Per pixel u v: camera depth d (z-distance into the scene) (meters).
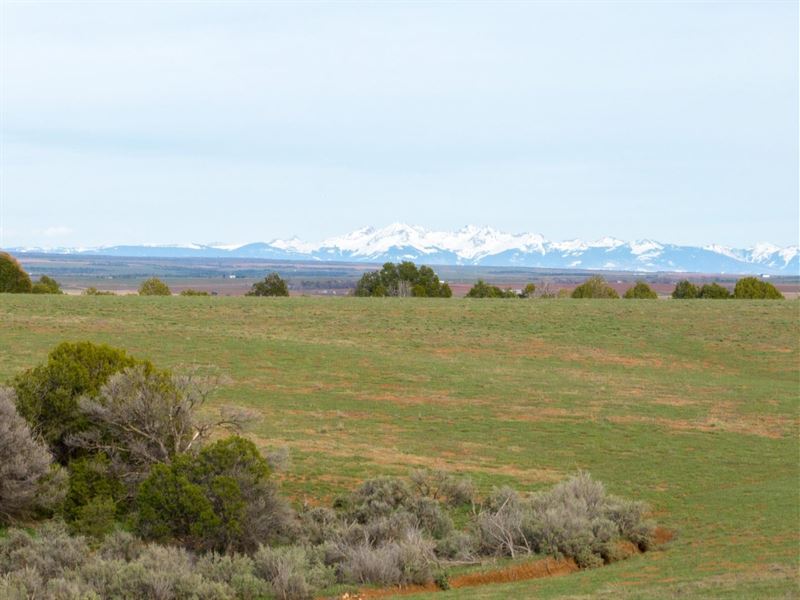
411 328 107.25
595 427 63.81
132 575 28.86
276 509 37.53
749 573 28.75
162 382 44.22
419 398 72.31
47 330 92.44
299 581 29.77
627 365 92.25
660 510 43.12
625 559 35.22
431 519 39.69
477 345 99.44
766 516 39.72
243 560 31.58
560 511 37.09
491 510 40.72
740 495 44.62
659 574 30.52
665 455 56.03
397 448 55.94
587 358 94.94
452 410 68.25
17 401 43.59
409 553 32.94
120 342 88.31
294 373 79.62
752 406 72.38
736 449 57.72
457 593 29.48
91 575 29.33
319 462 50.09
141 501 36.75
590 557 34.53
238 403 67.12
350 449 54.50
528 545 35.53
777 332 106.62
